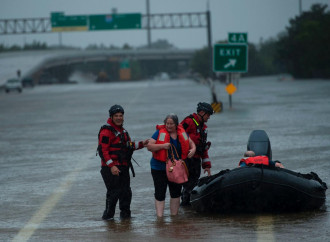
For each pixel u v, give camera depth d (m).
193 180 36.25
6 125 103.69
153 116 107.94
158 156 32.59
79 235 28.28
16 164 56.88
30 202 38.28
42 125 100.62
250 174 31.30
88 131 87.38
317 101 135.88
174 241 26.16
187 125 35.50
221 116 102.88
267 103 134.88
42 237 28.09
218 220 30.94
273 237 26.03
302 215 31.45
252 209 32.78
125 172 32.69
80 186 43.97
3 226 31.14
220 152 59.47
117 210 35.78
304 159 52.94
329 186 40.03
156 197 33.06
